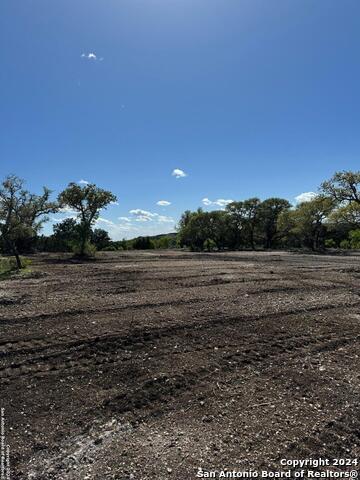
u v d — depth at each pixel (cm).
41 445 380
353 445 378
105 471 338
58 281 1580
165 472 336
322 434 395
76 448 376
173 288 1351
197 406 461
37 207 2680
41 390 506
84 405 464
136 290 1306
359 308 988
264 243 7344
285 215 5928
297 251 4966
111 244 6375
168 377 541
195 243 7025
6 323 830
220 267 2245
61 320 854
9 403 470
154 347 673
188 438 390
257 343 694
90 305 1015
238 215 6825
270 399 476
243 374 556
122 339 710
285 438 388
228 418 430
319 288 1337
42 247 5078
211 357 623
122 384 523
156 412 447
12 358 621
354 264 2423
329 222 4712
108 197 3691
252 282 1500
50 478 331
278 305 1010
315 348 669
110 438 393
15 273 1917
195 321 834
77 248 3666
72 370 573
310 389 504
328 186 3994
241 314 899
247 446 374
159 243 7731
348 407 452
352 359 618
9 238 2303
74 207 3622
